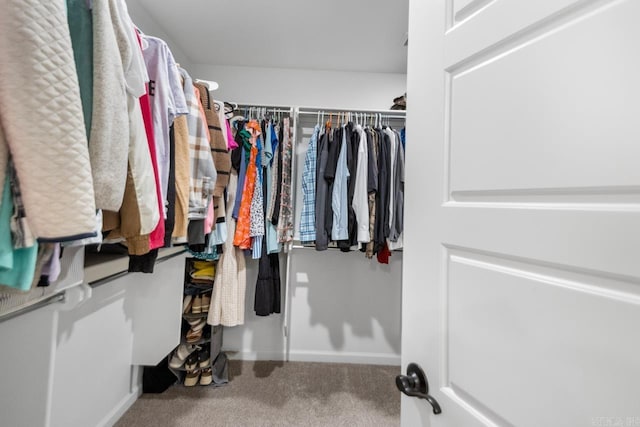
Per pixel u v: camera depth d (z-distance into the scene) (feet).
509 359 1.37
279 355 6.66
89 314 3.66
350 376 6.05
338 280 6.78
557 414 1.19
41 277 1.72
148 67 2.77
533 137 1.32
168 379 5.41
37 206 1.31
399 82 6.87
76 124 1.41
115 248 3.60
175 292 4.98
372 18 5.02
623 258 1.04
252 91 6.81
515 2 1.41
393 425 4.66
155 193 2.46
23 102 1.26
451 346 1.69
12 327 1.96
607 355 1.07
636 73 1.03
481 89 1.57
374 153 5.42
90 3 1.80
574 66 1.19
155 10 4.98
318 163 5.59
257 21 5.19
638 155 1.02
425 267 1.91
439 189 1.82
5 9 1.22
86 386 3.66
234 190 5.32
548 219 1.26
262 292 5.65
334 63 6.54
